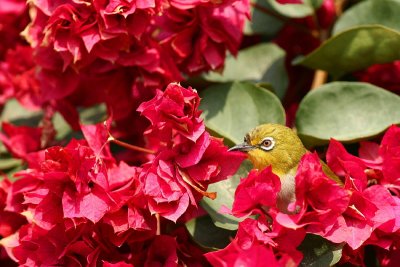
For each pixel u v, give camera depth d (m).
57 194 0.94
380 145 0.97
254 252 0.91
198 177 0.94
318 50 1.02
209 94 1.01
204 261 0.96
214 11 1.00
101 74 1.00
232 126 1.00
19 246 0.96
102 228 0.95
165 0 0.98
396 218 0.94
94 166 0.94
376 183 0.96
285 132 0.99
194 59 1.00
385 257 0.97
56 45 0.98
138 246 0.96
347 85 1.00
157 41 1.01
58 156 0.95
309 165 0.93
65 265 0.95
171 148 0.94
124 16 0.97
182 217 0.98
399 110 0.99
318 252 0.95
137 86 1.01
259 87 1.01
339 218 0.93
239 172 0.99
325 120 1.00
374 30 1.00
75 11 0.97
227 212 0.94
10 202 0.98
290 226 0.92
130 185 0.95
